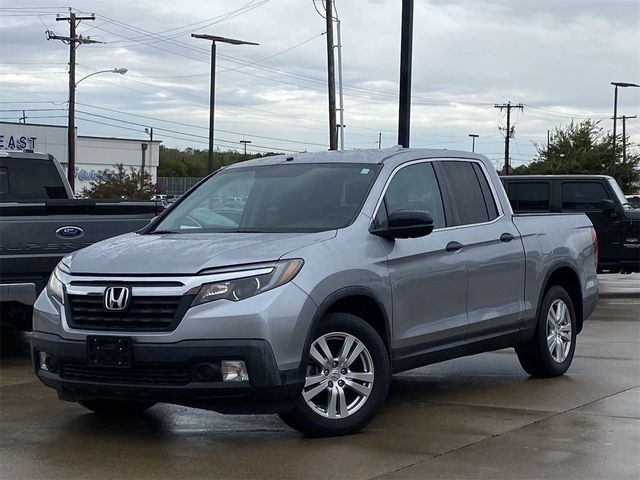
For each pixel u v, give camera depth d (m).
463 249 7.58
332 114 37.91
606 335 11.88
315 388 6.35
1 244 9.18
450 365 9.60
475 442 6.38
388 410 7.41
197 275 5.99
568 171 61.88
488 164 8.39
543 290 8.54
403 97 15.96
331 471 5.72
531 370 8.75
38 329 6.57
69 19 48.62
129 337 5.99
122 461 6.01
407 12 15.83
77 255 6.72
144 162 81.94
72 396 6.43
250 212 7.30
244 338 5.89
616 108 62.97
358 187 7.16
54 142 74.62
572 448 6.21
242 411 6.02
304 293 6.11
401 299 6.93
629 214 17.08
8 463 5.97
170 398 5.99
